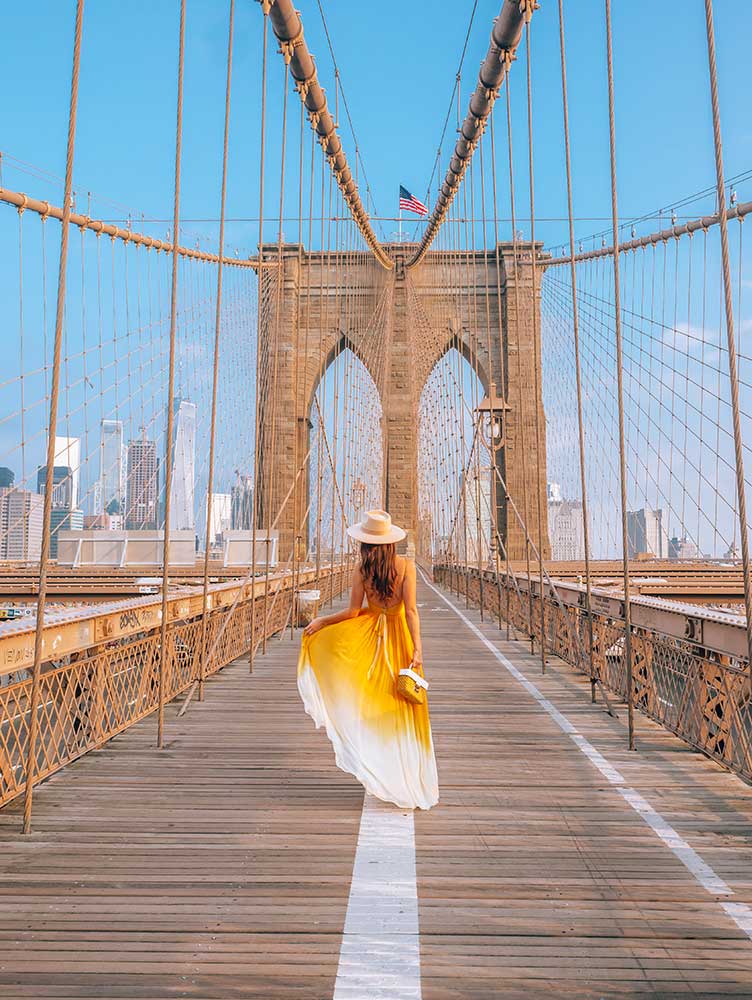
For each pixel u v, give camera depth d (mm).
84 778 4098
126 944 2332
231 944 2338
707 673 4508
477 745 4949
